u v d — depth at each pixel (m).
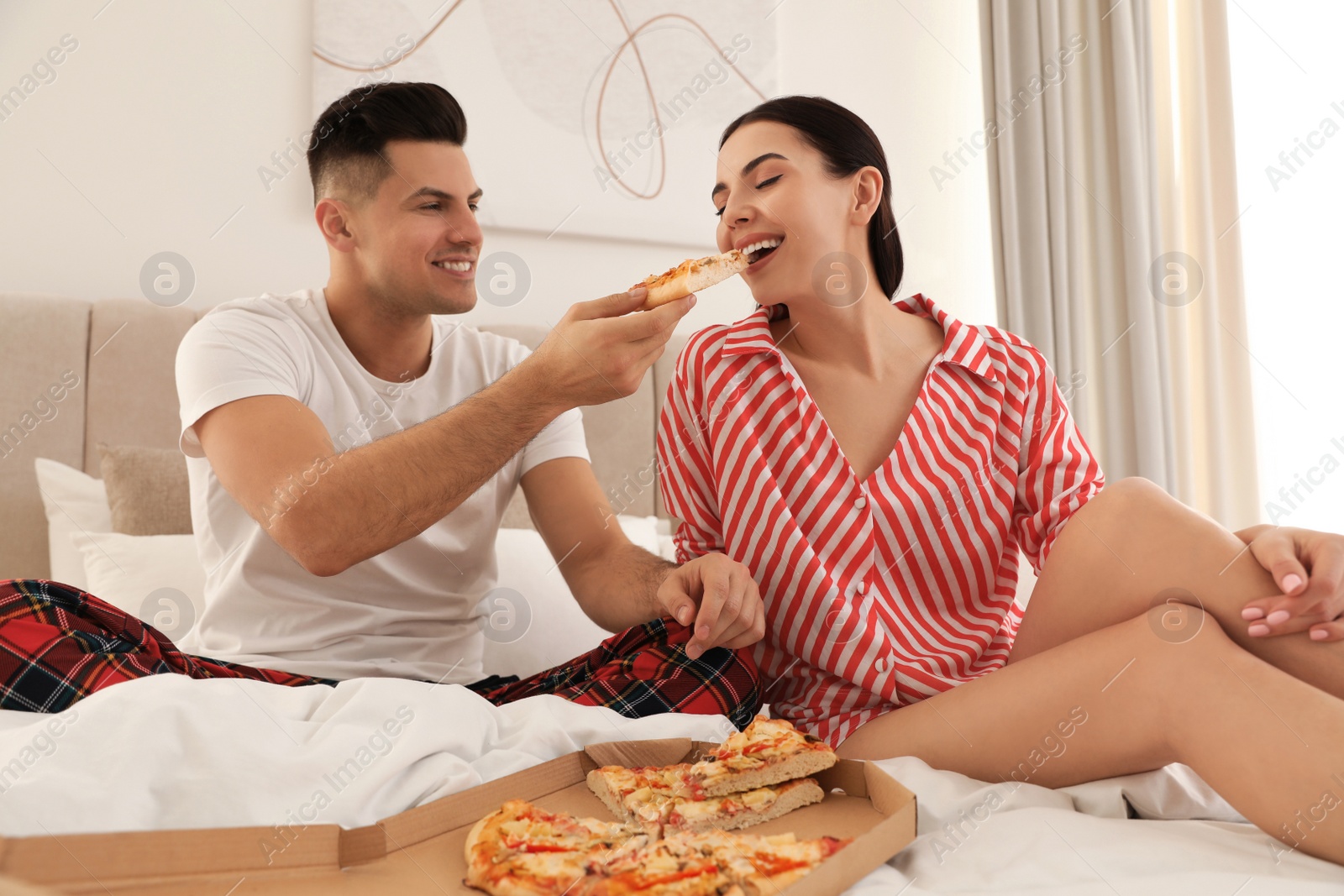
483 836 0.70
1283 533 0.93
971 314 2.85
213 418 1.27
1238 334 2.83
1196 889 0.67
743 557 1.20
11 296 1.82
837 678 1.18
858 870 0.68
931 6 2.80
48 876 0.60
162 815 0.70
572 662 1.26
